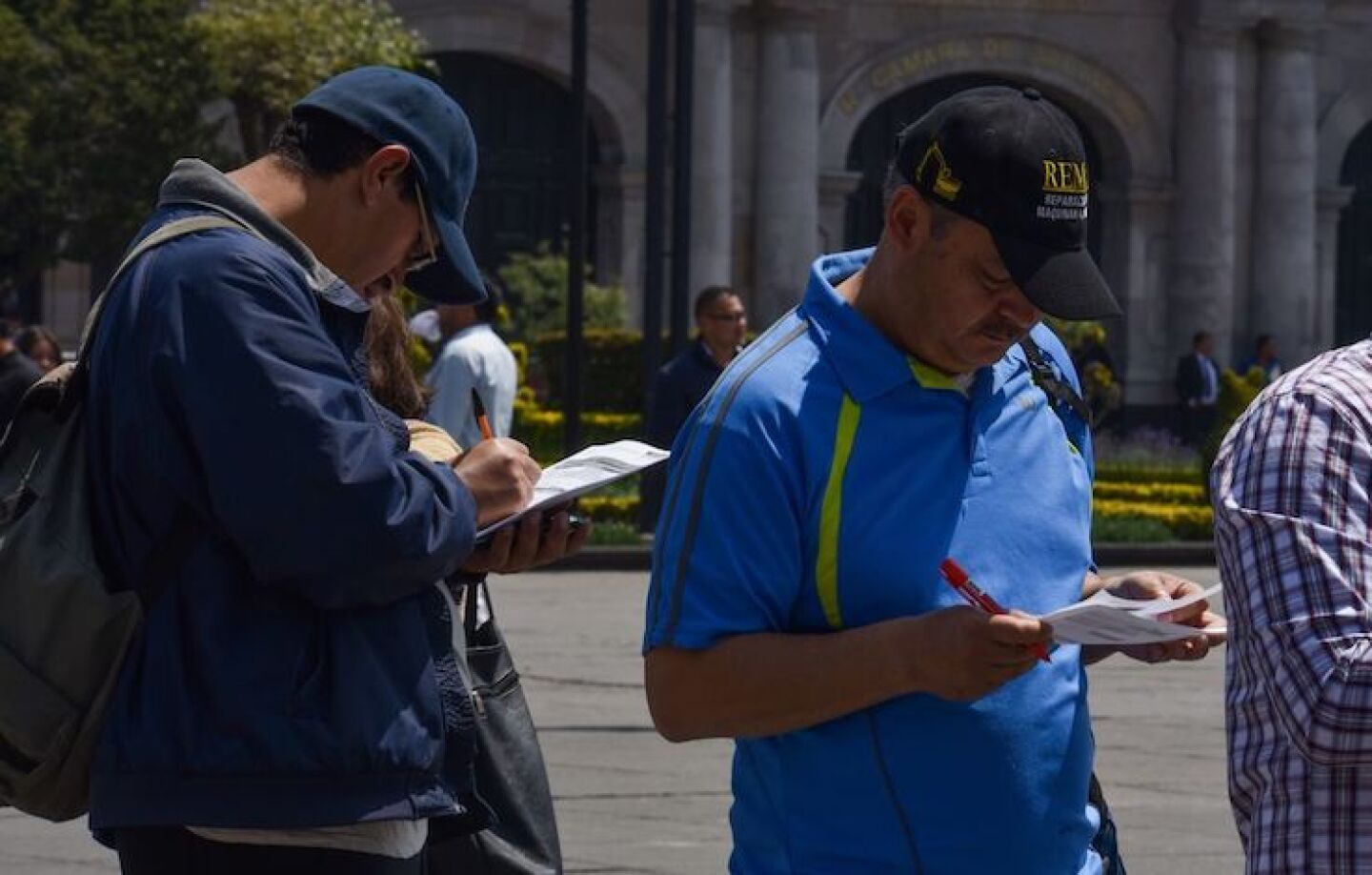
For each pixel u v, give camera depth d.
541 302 39.09
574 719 13.48
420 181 4.71
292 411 4.35
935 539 4.25
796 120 43.41
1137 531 27.45
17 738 4.51
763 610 4.21
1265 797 4.21
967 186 4.16
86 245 36.19
